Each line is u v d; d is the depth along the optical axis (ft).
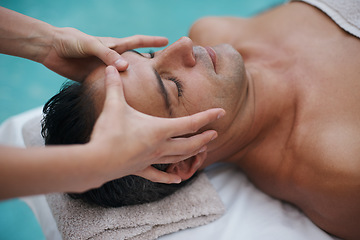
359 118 2.93
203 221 3.19
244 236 3.10
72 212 2.93
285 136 3.33
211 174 3.83
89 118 2.54
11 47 3.08
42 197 3.54
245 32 4.12
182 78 2.75
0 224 5.27
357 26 3.27
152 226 2.97
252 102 3.31
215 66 2.96
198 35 4.30
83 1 7.46
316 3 3.67
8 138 4.32
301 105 3.26
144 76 2.56
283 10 4.01
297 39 3.64
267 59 3.71
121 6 7.48
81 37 2.87
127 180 2.87
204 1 7.46
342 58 3.26
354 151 2.82
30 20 3.10
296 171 3.16
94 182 1.95
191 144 2.35
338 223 3.02
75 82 2.87
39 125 3.76
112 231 2.86
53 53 3.08
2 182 1.69
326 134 3.00
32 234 5.18
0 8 3.07
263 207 3.39
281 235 3.07
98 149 1.88
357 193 2.78
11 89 6.47
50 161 1.76
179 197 3.22
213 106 2.81
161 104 2.58
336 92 3.13
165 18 7.34
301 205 3.31
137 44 3.13
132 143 1.98
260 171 3.48
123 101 2.19
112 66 2.45
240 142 3.39
